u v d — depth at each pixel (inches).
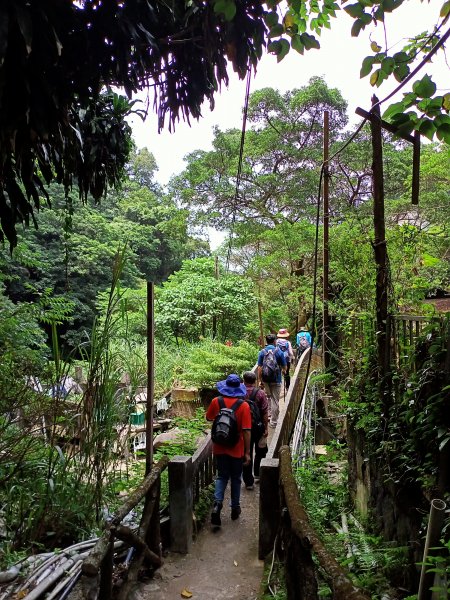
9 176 123.8
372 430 161.5
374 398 170.6
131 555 145.5
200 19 132.1
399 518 141.7
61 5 104.4
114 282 163.2
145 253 1168.2
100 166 177.0
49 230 777.6
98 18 114.7
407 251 235.1
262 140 791.1
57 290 790.5
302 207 778.8
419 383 124.3
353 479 212.2
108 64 123.2
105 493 165.9
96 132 171.8
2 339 181.5
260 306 603.5
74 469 159.5
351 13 108.3
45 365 175.3
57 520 145.0
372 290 234.5
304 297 476.1
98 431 156.4
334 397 303.3
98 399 158.2
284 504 130.3
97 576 100.9
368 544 150.3
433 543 92.7
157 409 365.1
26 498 144.6
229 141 804.0
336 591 70.7
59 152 138.9
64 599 112.3
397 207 496.7
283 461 144.8
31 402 158.9
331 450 279.7
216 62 133.8
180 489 160.9
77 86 119.8
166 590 138.7
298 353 464.1
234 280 637.3
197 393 383.6
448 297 209.9
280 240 576.7
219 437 177.6
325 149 345.7
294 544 99.7
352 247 252.8
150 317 166.7
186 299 584.1
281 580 135.9
